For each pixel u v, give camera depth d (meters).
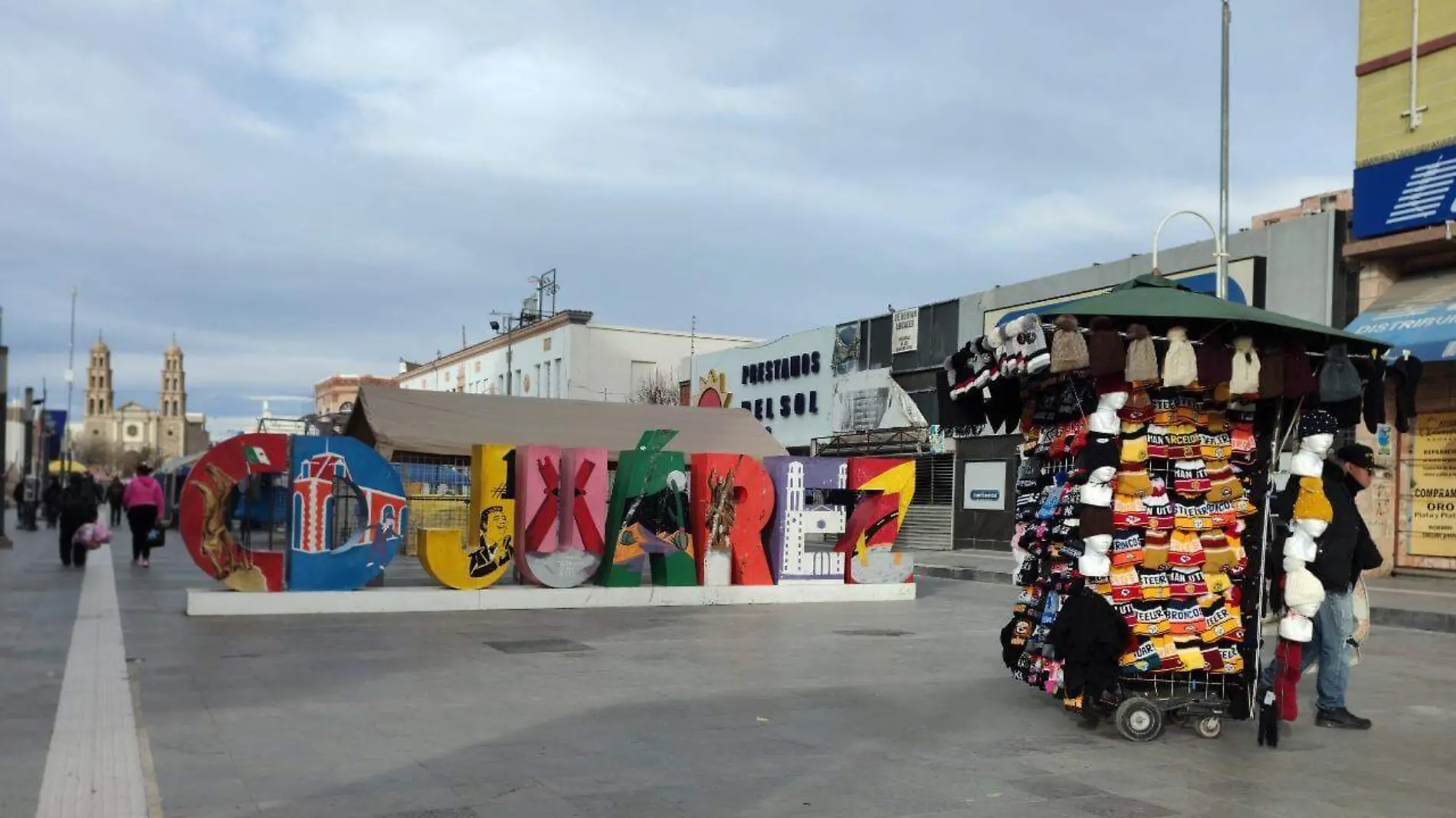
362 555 13.56
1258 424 7.50
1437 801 5.65
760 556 15.73
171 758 6.10
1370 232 18.08
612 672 9.29
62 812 5.04
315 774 5.80
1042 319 7.32
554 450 14.52
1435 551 18.05
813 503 19.97
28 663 9.23
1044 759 6.44
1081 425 7.44
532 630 11.98
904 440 29.73
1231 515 7.25
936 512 29.30
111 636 10.91
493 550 14.22
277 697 7.93
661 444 15.38
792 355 35.69
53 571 18.64
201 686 8.30
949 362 8.45
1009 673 9.52
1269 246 19.98
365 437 21.58
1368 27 18.47
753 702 8.02
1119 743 6.91
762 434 22.62
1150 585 7.21
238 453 13.06
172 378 172.62
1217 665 7.14
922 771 6.09
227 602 12.75
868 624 13.16
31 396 38.84
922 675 9.41
